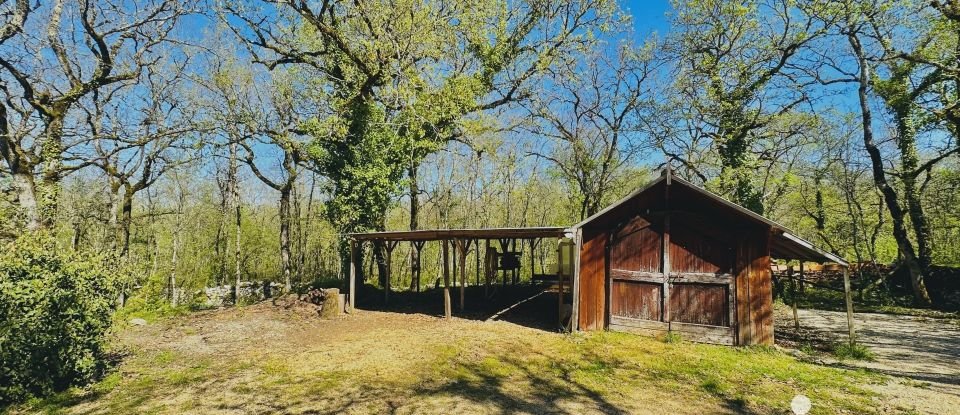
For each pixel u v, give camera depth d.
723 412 6.46
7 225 11.54
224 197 28.67
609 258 11.91
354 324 13.45
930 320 14.77
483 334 11.65
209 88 16.91
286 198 22.50
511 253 20.86
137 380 7.94
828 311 16.86
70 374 7.32
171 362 9.27
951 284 18.41
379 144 17.86
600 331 11.66
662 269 11.15
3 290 6.36
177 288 27.08
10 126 12.78
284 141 16.80
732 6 19.28
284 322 13.96
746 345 10.15
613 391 7.35
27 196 12.29
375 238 16.00
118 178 19.45
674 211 11.16
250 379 8.00
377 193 17.97
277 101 17.86
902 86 17.03
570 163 26.84
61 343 6.98
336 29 16.23
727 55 20.44
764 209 22.83
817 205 23.77
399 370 8.50
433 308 16.14
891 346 10.75
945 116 15.10
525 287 22.12
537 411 6.48
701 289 10.73
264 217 32.31
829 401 6.89
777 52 19.73
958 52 14.63
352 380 7.89
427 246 30.39
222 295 25.36
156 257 26.97
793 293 13.52
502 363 8.97
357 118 17.36
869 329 13.05
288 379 7.99
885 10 16.03
